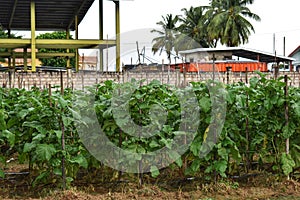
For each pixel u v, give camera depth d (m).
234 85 6.62
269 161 6.71
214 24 45.00
